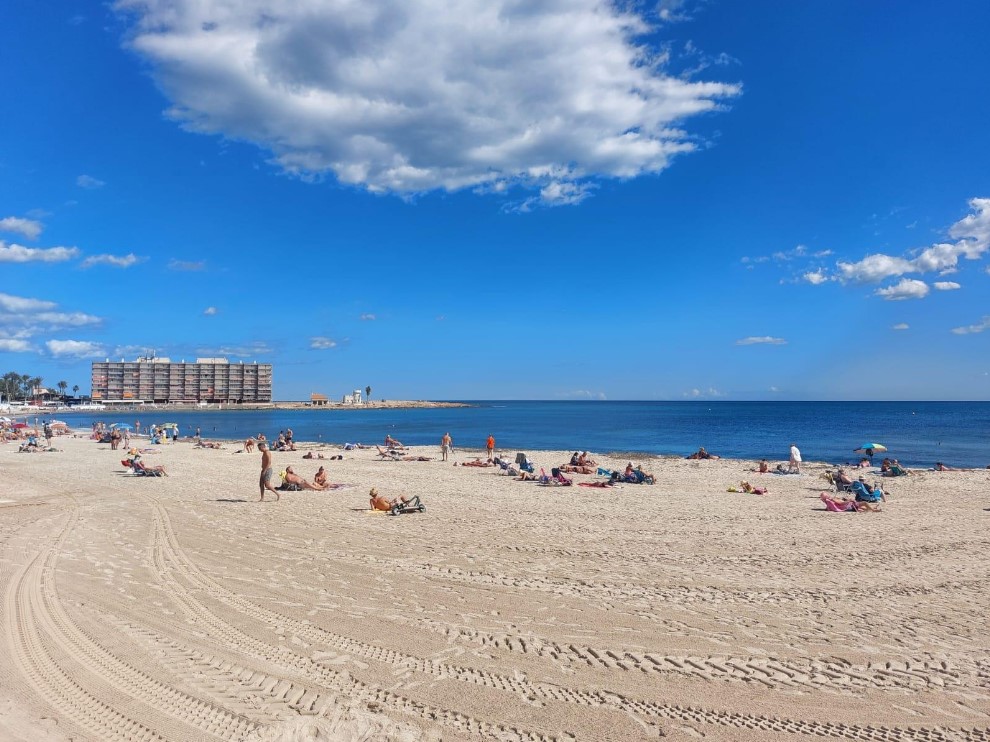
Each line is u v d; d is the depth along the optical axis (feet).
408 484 63.62
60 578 27.14
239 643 20.27
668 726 15.53
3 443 127.03
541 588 27.04
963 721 15.94
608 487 62.59
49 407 480.64
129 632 20.99
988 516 46.26
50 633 20.76
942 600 25.84
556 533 38.83
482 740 14.69
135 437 151.53
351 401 642.63
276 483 59.88
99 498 51.21
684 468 82.99
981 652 20.39
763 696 17.22
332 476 70.74
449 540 36.42
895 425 233.35
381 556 32.32
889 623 23.07
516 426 239.91
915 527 41.78
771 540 37.40
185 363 572.51
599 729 15.33
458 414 434.71
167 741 14.26
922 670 18.99
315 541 35.63
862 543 36.68
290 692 16.89
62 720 15.11
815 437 166.71
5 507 46.34
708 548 35.17
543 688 17.51
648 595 26.22
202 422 294.46
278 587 26.50
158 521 41.01
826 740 14.98
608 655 19.92
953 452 121.60
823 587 27.58
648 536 38.29
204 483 62.03
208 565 29.94
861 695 17.34
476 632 21.72
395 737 14.73
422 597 25.53
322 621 22.49
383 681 17.74
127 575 27.91
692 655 20.01
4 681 17.13
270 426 250.78
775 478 70.85
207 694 16.63
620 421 285.43
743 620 23.29
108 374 551.18
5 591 25.21
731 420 287.89
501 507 49.01
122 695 16.47
